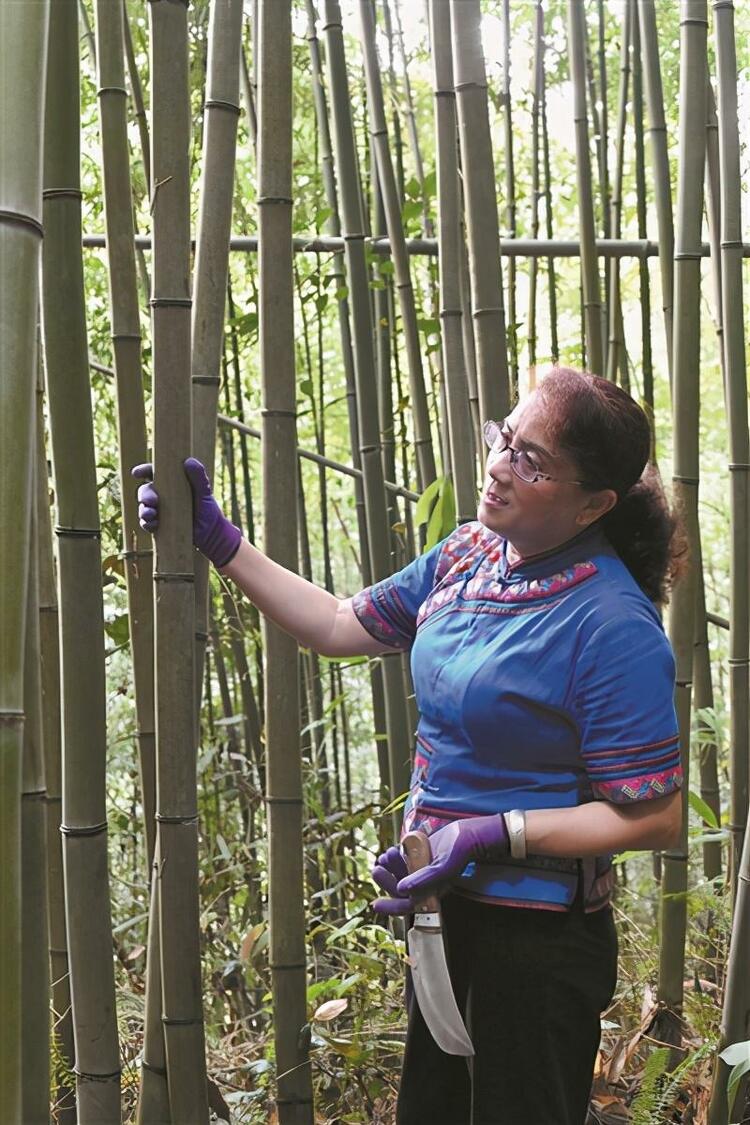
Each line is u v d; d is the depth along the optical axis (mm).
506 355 2064
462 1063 1679
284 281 1779
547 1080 1548
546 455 1484
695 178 2178
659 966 2355
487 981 1541
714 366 5094
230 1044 2713
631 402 1539
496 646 1528
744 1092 2064
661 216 2674
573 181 4355
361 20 2688
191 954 1630
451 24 2145
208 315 1716
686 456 2248
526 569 1564
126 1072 2312
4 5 935
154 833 2047
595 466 1487
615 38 3898
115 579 2773
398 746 2664
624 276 4246
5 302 926
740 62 3197
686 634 2270
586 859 1547
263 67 1738
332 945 2738
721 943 2615
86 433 1592
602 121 3283
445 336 2305
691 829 2861
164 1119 1709
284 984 1950
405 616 1758
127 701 3512
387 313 3305
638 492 1611
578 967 1547
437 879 1458
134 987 2709
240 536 1669
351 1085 2297
